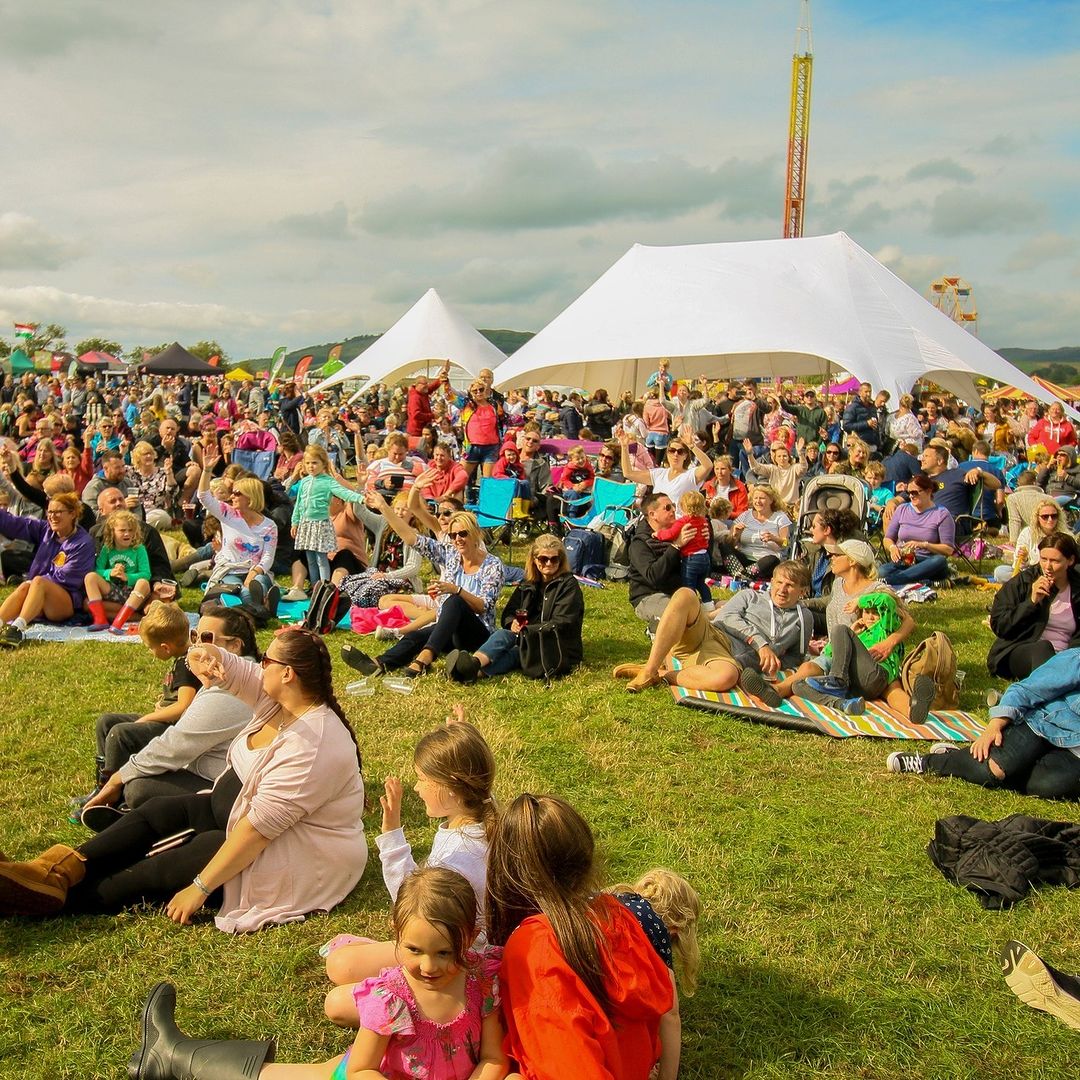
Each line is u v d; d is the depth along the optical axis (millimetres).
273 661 4434
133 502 10914
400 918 3006
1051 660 6039
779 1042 3721
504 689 7688
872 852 5184
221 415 30125
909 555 11156
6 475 11758
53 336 102875
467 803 3875
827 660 7551
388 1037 3035
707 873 4930
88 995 3885
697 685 7547
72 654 8414
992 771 5949
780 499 11703
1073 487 14438
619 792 5879
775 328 17203
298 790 4359
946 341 18188
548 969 2979
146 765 4871
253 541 10016
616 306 18359
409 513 8945
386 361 26906
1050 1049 3715
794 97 84875
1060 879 4906
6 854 5008
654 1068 3303
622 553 11867
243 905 4402
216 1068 3309
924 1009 3912
